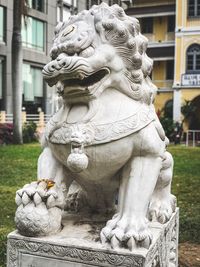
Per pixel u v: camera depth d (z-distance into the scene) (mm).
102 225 1619
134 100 1559
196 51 17125
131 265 1350
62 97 1560
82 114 1504
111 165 1503
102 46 1452
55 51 1481
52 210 1483
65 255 1432
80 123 1481
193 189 5570
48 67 1432
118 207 1534
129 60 1501
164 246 1680
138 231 1402
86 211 1809
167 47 18312
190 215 4047
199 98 17625
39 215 1434
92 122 1473
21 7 11055
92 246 1396
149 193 1504
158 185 1792
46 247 1453
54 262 1456
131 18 1531
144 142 1488
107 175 1557
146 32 18828
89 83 1466
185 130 16859
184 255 2939
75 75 1398
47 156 1632
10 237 1504
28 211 1438
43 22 17750
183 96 17234
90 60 1410
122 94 1538
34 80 17969
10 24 15836
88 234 1515
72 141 1434
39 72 18312
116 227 1423
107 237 1412
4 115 14227
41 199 1455
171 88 18500
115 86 1515
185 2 17125
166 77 18719
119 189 1554
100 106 1495
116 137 1452
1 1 15320
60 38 1496
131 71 1517
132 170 1515
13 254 1510
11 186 5613
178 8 17266
